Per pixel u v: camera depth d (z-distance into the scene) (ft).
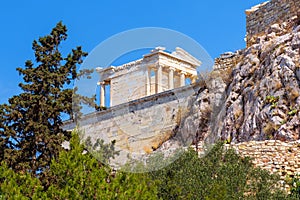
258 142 91.91
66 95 95.81
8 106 93.09
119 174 55.93
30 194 56.44
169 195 63.31
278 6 141.49
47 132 91.04
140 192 55.47
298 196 73.26
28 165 86.38
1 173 58.08
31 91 95.66
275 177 76.02
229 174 69.87
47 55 98.78
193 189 64.64
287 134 108.37
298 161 89.81
